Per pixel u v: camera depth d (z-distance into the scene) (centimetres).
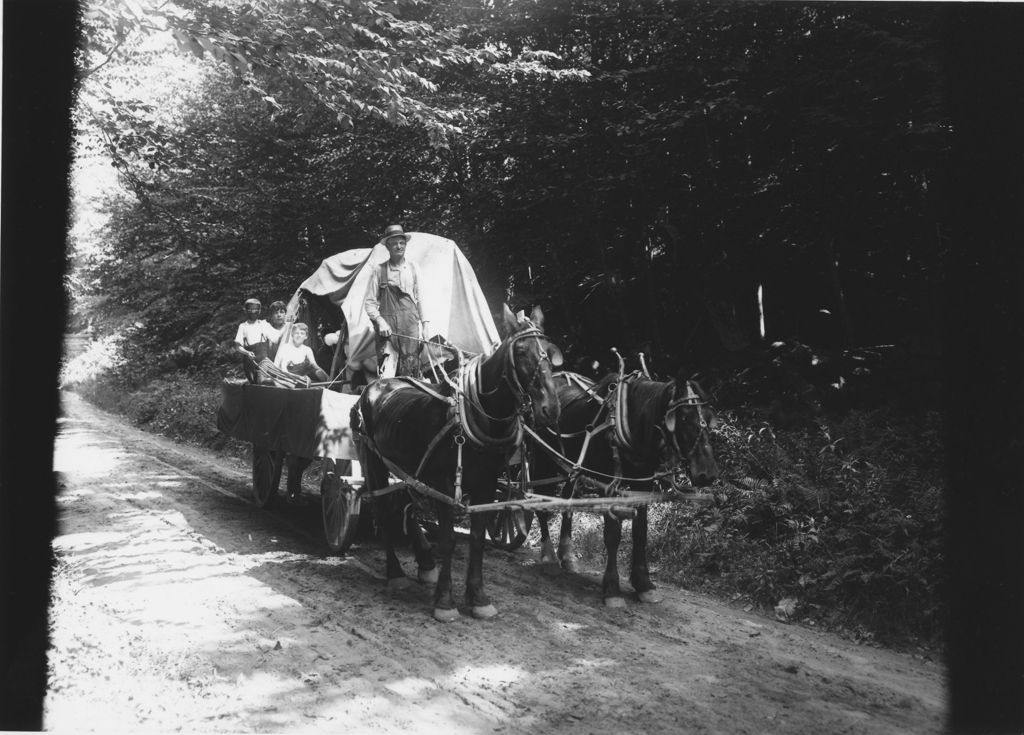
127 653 527
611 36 1209
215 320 2003
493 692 479
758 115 1040
